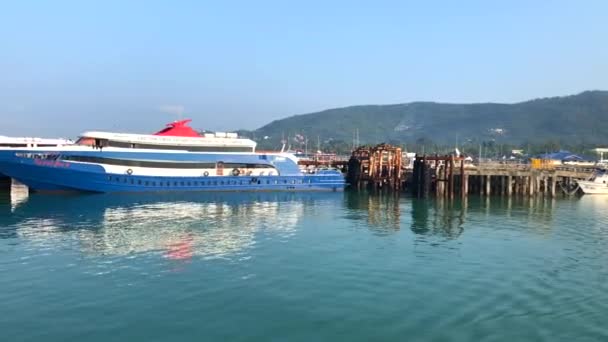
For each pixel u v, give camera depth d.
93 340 12.92
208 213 37.50
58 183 46.41
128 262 21.27
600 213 41.88
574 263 22.27
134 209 38.75
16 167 44.56
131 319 14.43
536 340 13.19
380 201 49.41
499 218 37.59
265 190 56.91
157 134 54.41
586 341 13.15
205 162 53.31
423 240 27.45
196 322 14.27
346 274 19.70
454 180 58.16
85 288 17.39
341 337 13.30
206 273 19.56
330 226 32.19
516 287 18.19
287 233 29.14
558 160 105.88
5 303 15.71
